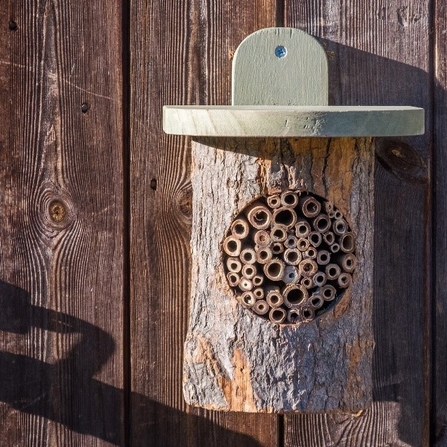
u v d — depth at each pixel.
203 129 1.27
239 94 1.39
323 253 1.32
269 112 1.26
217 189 1.32
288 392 1.31
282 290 1.32
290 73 1.39
